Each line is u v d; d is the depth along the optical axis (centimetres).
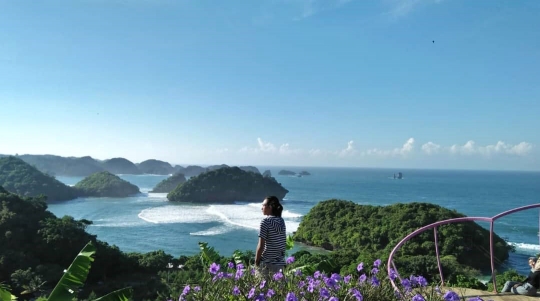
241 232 9381
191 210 14100
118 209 14575
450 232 5662
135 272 5588
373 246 6366
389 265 454
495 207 14600
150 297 3947
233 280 380
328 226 7844
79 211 13962
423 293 361
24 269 4972
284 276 389
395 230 6356
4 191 7662
